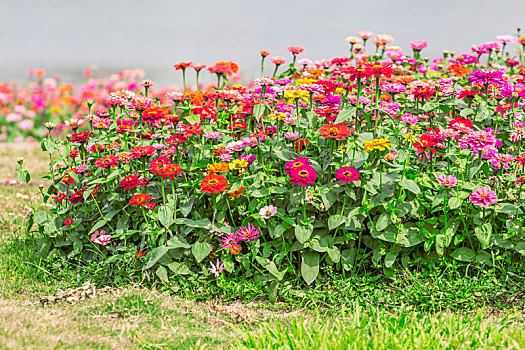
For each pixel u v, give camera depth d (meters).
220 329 3.90
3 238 5.52
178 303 4.21
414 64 6.28
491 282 4.21
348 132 4.22
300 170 4.10
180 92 5.23
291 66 5.50
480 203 4.05
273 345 3.46
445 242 4.25
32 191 7.15
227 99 4.88
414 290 4.16
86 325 3.69
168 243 4.41
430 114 5.10
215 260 4.61
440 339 3.42
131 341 3.56
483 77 4.74
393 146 4.54
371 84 5.40
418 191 4.14
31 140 10.48
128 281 4.50
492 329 3.58
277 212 4.39
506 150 4.95
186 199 4.63
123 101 5.00
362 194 4.45
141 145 4.93
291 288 4.40
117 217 4.93
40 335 3.37
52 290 4.47
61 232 5.16
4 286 4.51
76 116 10.38
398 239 4.28
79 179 5.04
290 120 4.69
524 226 4.34
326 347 3.31
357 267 4.51
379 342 3.39
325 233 4.41
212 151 4.72
